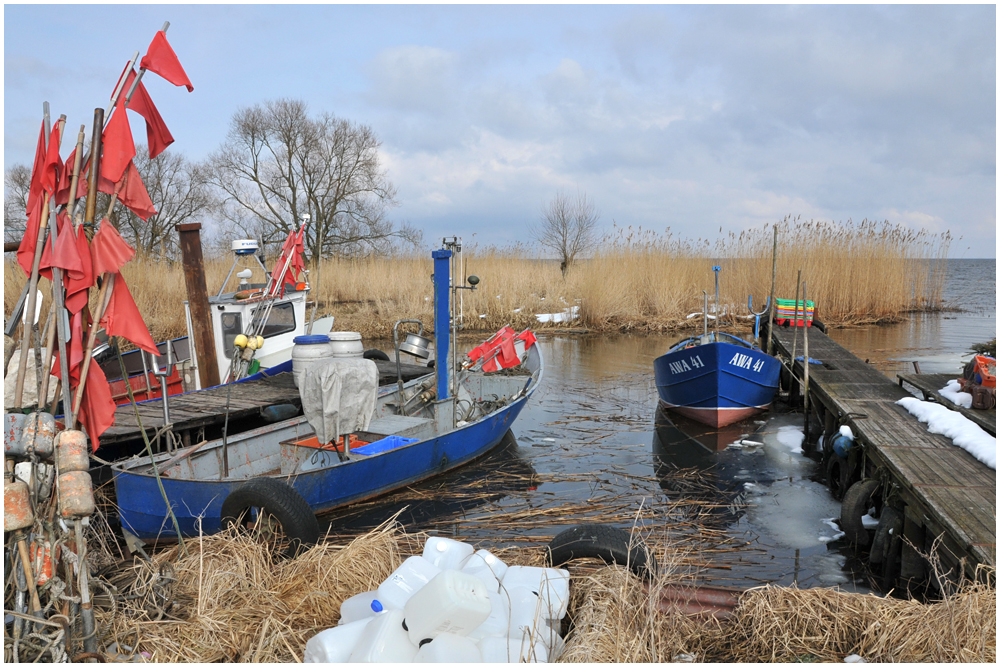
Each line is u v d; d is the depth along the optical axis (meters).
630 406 11.64
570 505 6.85
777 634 3.71
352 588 4.02
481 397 10.40
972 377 7.90
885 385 9.70
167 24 3.41
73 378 3.27
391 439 7.05
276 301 9.99
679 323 21.47
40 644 2.94
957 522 4.58
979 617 3.50
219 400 7.77
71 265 3.04
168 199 33.50
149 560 4.07
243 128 34.25
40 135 3.23
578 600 3.92
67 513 2.94
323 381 5.84
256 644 3.44
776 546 5.92
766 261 22.05
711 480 7.77
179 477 5.89
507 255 25.62
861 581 5.29
